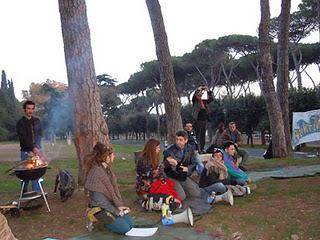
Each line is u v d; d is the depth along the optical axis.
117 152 25.98
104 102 64.38
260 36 14.98
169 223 5.87
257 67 38.75
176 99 12.30
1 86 79.25
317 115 18.55
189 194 7.47
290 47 35.47
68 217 6.37
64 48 7.91
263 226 5.76
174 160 7.20
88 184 5.54
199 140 11.67
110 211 5.46
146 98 57.69
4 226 3.42
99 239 5.33
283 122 15.62
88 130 7.80
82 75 7.79
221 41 38.91
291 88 28.67
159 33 12.23
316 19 32.09
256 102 32.00
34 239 5.46
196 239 5.27
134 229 5.68
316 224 5.67
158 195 6.59
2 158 21.95
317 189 7.89
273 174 10.34
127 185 9.24
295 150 23.45
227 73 42.56
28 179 6.39
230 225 5.84
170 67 12.30
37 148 7.33
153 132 60.12
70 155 23.39
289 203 6.80
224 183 7.47
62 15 7.85
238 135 11.07
